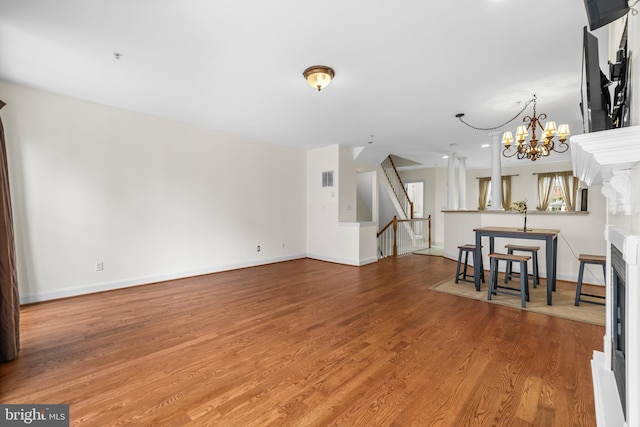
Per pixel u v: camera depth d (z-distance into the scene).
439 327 2.73
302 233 6.53
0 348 2.09
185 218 4.60
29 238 3.29
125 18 2.05
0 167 2.25
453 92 3.34
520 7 1.94
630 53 1.17
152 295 3.71
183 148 4.55
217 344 2.39
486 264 5.33
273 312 3.13
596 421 1.48
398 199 8.38
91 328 2.69
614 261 1.56
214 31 2.21
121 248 3.96
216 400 1.70
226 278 4.62
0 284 2.10
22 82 3.13
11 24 2.11
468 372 1.99
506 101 3.62
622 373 1.38
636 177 1.04
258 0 1.88
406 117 4.23
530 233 3.48
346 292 3.88
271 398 1.72
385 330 2.67
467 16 2.03
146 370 2.01
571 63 2.67
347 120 4.41
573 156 1.42
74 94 3.45
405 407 1.64
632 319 0.98
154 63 2.70
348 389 1.81
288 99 3.57
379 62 2.67
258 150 5.60
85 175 3.66
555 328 2.71
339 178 6.07
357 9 1.96
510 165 8.85
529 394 1.75
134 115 4.05
